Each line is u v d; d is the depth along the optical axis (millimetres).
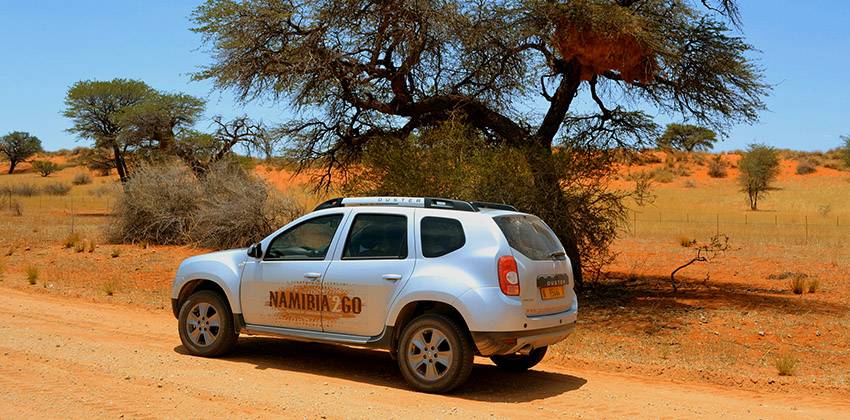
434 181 12273
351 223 7445
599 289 14406
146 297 12984
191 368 7320
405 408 6074
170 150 35250
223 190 21875
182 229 21453
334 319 7262
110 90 40281
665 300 12977
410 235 7055
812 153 78812
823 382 7945
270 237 7840
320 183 16547
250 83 14289
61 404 5766
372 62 13906
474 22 13469
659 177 68250
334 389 6676
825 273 16406
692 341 9906
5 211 39906
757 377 8109
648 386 7605
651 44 12266
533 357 7910
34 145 95812
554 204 12578
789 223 36281
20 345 8008
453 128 12555
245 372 7277
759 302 12625
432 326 6703
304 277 7438
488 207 7465
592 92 15219
